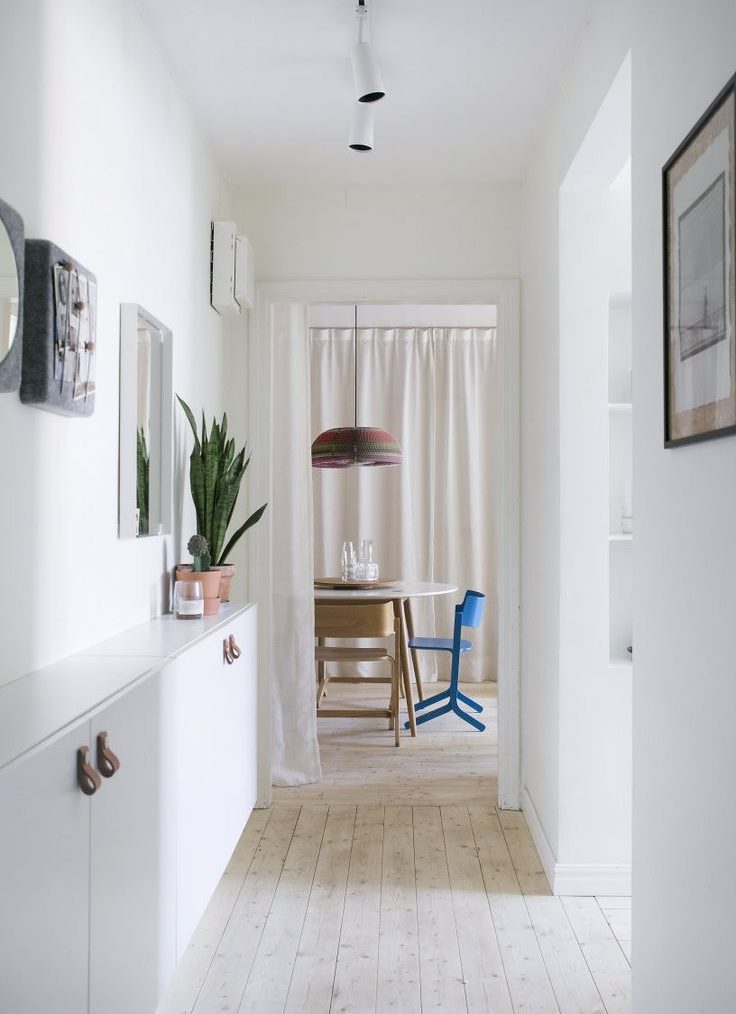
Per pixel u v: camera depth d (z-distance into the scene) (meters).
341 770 4.48
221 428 3.17
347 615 5.00
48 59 1.83
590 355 3.07
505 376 3.90
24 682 1.67
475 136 3.46
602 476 3.07
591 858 3.06
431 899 2.98
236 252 3.54
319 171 3.79
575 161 2.83
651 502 1.99
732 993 1.49
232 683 2.66
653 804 1.97
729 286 1.47
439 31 2.69
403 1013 2.28
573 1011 2.30
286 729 4.26
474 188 3.93
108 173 2.21
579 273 3.07
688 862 1.72
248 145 3.51
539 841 3.38
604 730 3.07
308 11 2.56
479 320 6.62
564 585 3.07
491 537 6.68
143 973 1.74
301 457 4.20
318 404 6.66
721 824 1.54
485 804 3.96
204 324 3.39
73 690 1.60
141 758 1.71
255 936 2.70
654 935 1.96
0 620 1.61
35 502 1.76
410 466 6.64
